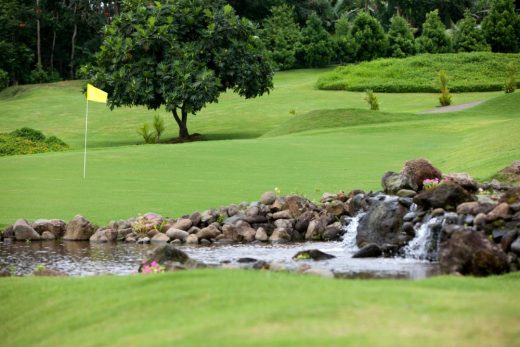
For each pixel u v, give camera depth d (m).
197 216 20.66
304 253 16.22
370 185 25.27
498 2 89.88
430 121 49.00
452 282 10.70
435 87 70.69
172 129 63.06
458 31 91.12
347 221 20.12
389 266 15.09
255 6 99.56
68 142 58.53
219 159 32.56
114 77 53.09
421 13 106.31
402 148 36.69
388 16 108.62
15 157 34.62
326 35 92.19
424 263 15.49
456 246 13.07
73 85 88.69
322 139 41.53
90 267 16.05
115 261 16.83
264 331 7.88
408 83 72.00
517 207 15.41
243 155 33.94
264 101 71.50
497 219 15.32
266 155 33.91
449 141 39.44
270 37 93.69
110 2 100.44
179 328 8.41
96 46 97.38
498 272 12.73
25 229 20.31
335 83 74.94
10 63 94.69
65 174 28.89
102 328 9.12
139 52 53.91
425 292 9.52
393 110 62.97
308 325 8.00
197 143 39.69
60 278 12.41
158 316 9.18
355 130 46.03
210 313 8.91
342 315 8.34
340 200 21.64
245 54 55.56
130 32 54.53
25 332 9.79
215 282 10.37
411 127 46.50
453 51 90.19
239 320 8.34
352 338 7.43
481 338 7.43
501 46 89.31
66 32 102.00
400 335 7.52
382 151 35.44
